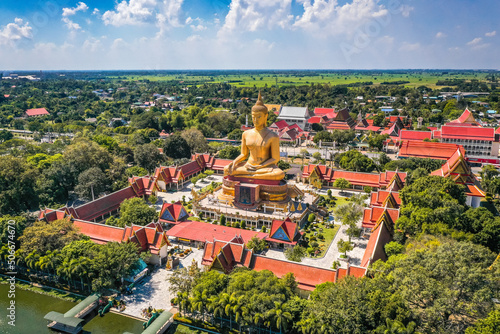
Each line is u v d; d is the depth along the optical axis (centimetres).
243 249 8169
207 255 8462
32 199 11500
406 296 5628
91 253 7806
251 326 6562
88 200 13050
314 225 11106
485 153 18862
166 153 18012
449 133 19275
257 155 11869
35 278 8362
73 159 13712
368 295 5809
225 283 6969
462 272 5616
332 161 18612
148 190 13075
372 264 7144
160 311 7206
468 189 12244
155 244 8975
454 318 5988
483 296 5391
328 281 7275
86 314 7206
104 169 14088
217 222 11306
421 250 6619
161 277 8500
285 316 6006
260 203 11681
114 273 7581
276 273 7762
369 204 12244
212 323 6975
